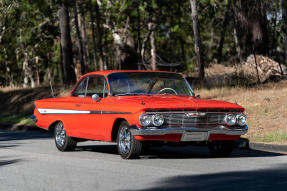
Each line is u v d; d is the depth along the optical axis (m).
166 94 12.94
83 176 9.63
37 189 8.43
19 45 48.84
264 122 18.33
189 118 11.45
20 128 27.70
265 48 34.47
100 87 13.19
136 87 12.89
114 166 10.88
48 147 16.06
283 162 11.45
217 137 11.66
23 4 36.31
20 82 60.97
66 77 39.09
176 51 62.00
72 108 13.97
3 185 8.89
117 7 40.72
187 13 47.66
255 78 28.50
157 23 45.69
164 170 10.14
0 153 14.15
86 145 16.86
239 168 10.38
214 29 53.28
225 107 11.76
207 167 10.56
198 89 27.83
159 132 11.20
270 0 32.03
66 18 39.00
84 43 53.00
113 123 12.21
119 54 42.38
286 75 28.58
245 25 34.59
